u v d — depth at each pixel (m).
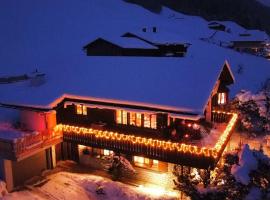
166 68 19.97
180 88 17.45
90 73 21.59
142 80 19.12
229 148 21.89
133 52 30.56
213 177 15.43
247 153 12.51
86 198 17.36
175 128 17.80
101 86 19.39
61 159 22.08
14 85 22.97
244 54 72.62
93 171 20.55
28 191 18.02
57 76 22.80
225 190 12.88
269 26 159.50
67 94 19.25
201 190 13.27
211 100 21.39
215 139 18.27
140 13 105.38
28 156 17.84
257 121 25.22
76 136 19.78
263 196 11.96
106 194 17.55
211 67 18.70
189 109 15.75
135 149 17.80
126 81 19.45
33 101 19.02
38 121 19.45
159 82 18.53
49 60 43.03
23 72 36.84
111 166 19.14
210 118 21.33
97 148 19.95
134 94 17.84
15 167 18.31
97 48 31.25
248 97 25.42
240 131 26.38
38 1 79.81
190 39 78.12
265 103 25.36
